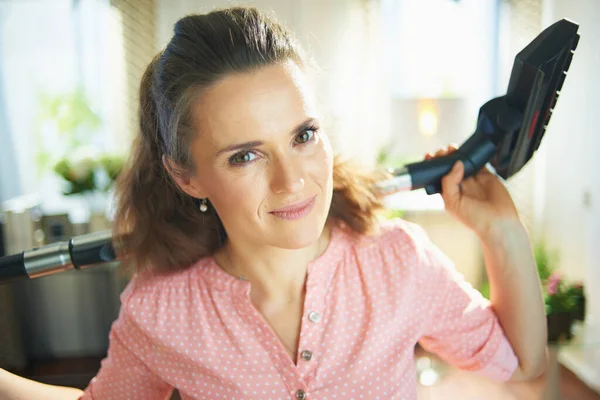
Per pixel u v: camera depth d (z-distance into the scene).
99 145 3.62
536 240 3.15
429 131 3.20
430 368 1.90
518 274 0.84
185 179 0.80
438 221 3.18
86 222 2.99
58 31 3.54
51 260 0.86
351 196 0.86
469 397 1.67
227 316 0.82
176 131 0.73
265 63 0.68
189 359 0.81
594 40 2.55
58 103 3.61
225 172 0.70
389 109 3.39
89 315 3.09
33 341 3.06
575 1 2.73
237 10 0.73
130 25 3.26
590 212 2.58
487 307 0.87
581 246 2.71
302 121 0.68
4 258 0.87
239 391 0.79
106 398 0.88
